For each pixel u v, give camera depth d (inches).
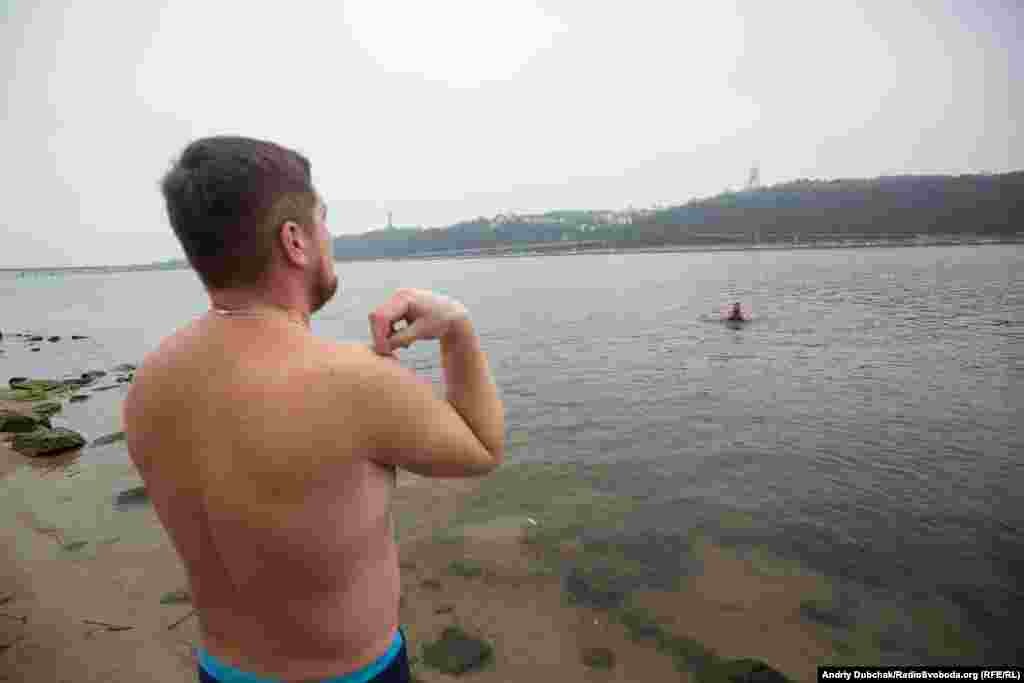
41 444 323.9
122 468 293.6
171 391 42.1
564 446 301.4
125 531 214.5
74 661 138.5
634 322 817.5
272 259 42.8
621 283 1781.5
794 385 416.2
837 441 294.4
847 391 393.4
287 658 44.3
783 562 185.3
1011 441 287.0
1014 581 172.9
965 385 399.5
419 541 200.5
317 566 41.2
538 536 203.3
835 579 175.5
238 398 39.4
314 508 39.6
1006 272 1505.9
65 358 802.2
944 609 161.2
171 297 2385.6
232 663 45.4
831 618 157.2
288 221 43.1
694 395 398.3
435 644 146.9
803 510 220.4
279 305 44.1
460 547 195.9
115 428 389.4
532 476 260.5
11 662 138.3
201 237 41.4
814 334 641.6
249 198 41.1
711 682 133.6
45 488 265.1
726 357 531.5
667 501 231.5
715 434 312.5
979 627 153.3
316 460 38.9
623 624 155.3
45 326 1330.0
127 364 695.7
